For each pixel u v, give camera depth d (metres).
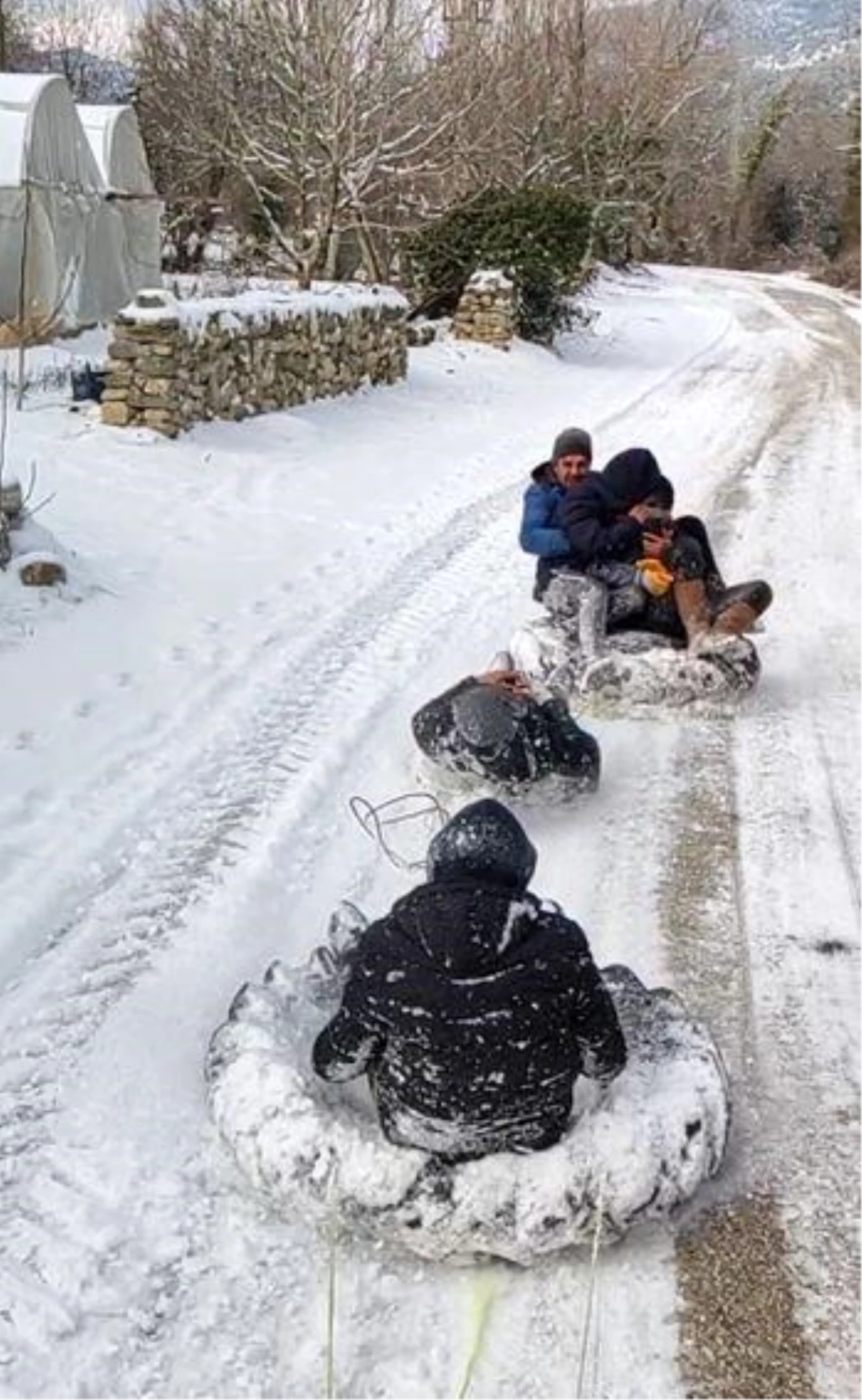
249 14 26.00
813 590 10.48
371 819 6.44
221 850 6.05
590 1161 3.79
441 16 27.69
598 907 5.77
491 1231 3.72
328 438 15.38
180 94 30.36
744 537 11.95
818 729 7.83
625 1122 3.88
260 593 9.61
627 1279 3.80
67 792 6.45
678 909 5.78
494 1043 3.70
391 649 8.76
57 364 17.44
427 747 6.64
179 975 5.14
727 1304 3.74
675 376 23.75
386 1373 3.48
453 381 20.73
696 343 29.30
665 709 7.89
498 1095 3.72
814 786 7.07
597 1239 3.65
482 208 26.17
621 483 8.14
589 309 31.89
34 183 19.97
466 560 10.93
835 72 71.88
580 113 38.44
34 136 20.05
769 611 9.95
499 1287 3.77
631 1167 3.79
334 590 9.88
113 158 22.77
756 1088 4.62
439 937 3.74
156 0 32.53
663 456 15.71
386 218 27.81
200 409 14.46
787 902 5.87
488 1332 3.62
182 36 31.95
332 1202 3.80
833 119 69.56
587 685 7.82
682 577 8.03
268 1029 4.27
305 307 16.77
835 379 23.36
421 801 6.61
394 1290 3.74
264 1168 3.87
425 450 15.43
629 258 48.28
